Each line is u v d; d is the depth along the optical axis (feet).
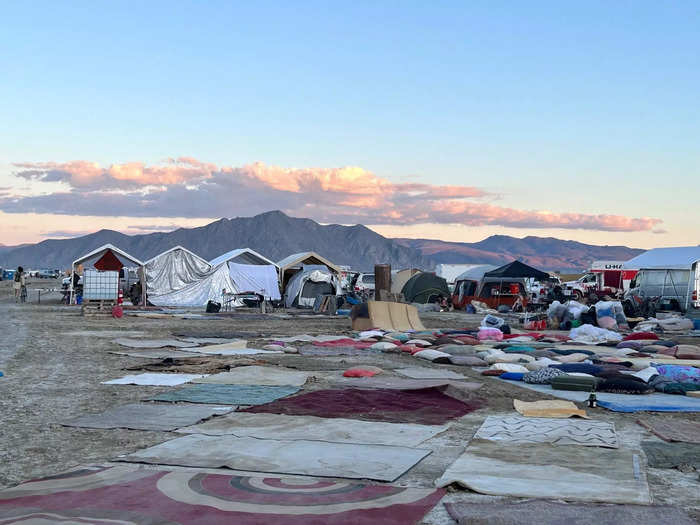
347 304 127.95
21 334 70.44
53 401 33.81
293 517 17.17
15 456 23.50
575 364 43.96
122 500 18.42
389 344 59.41
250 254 146.00
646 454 24.09
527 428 27.81
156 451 23.71
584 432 26.99
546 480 20.35
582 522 16.66
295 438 25.94
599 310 86.12
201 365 46.60
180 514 17.34
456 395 35.40
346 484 20.06
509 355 51.31
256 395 35.32
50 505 17.99
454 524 16.92
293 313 117.60
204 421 29.12
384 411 31.68
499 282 133.90
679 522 16.72
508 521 16.69
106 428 27.66
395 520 17.06
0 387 37.81
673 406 33.60
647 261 126.21
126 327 81.92
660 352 58.39
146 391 36.86
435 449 24.67
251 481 20.22
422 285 143.64
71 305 132.16
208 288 135.44
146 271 133.28
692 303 115.75
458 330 77.66
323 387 38.60
